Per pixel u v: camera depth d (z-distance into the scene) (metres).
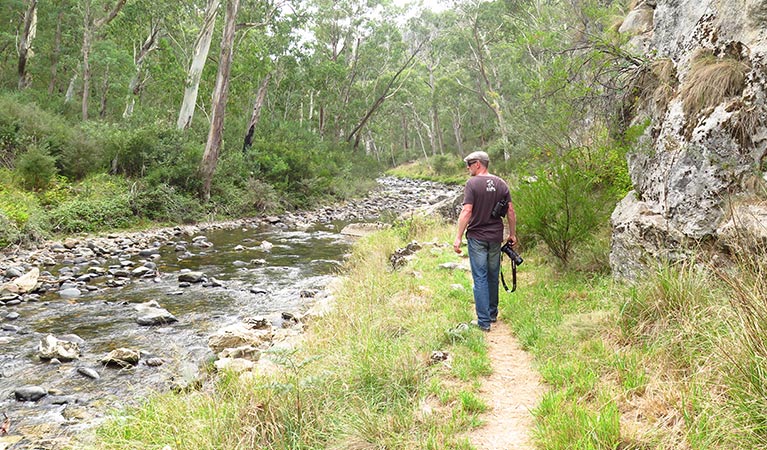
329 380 3.47
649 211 4.89
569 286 5.52
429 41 41.72
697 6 5.22
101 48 23.83
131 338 6.04
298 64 31.95
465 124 61.75
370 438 2.76
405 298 6.06
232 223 18.41
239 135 26.58
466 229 4.91
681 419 2.50
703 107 4.38
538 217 6.13
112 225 15.19
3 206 12.15
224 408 3.23
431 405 3.20
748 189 3.77
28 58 26.12
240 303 7.72
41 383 4.70
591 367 3.31
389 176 58.34
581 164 7.76
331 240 14.87
